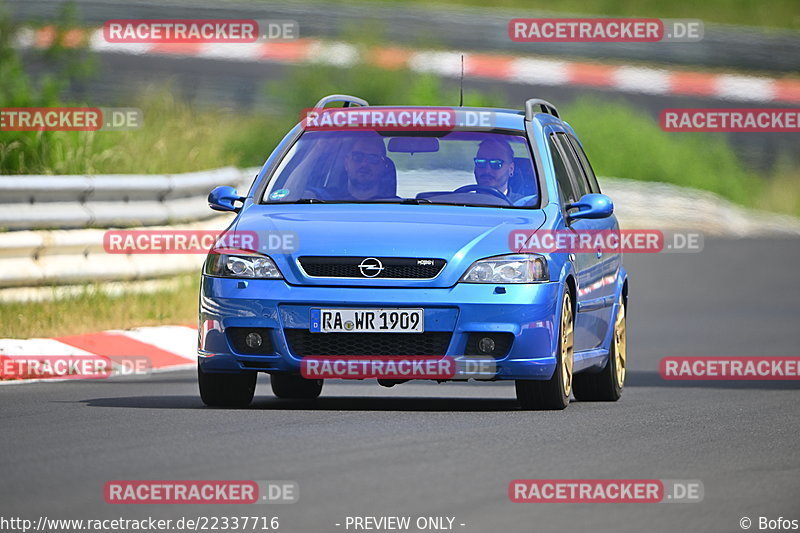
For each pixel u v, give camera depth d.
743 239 98.44
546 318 35.12
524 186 37.75
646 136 114.50
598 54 146.12
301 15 145.62
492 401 39.19
